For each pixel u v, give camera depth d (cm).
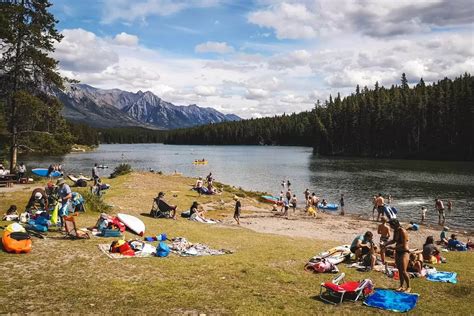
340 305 1082
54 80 3859
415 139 12306
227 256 1598
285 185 5894
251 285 1211
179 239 1872
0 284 1087
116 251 1505
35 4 3797
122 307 980
